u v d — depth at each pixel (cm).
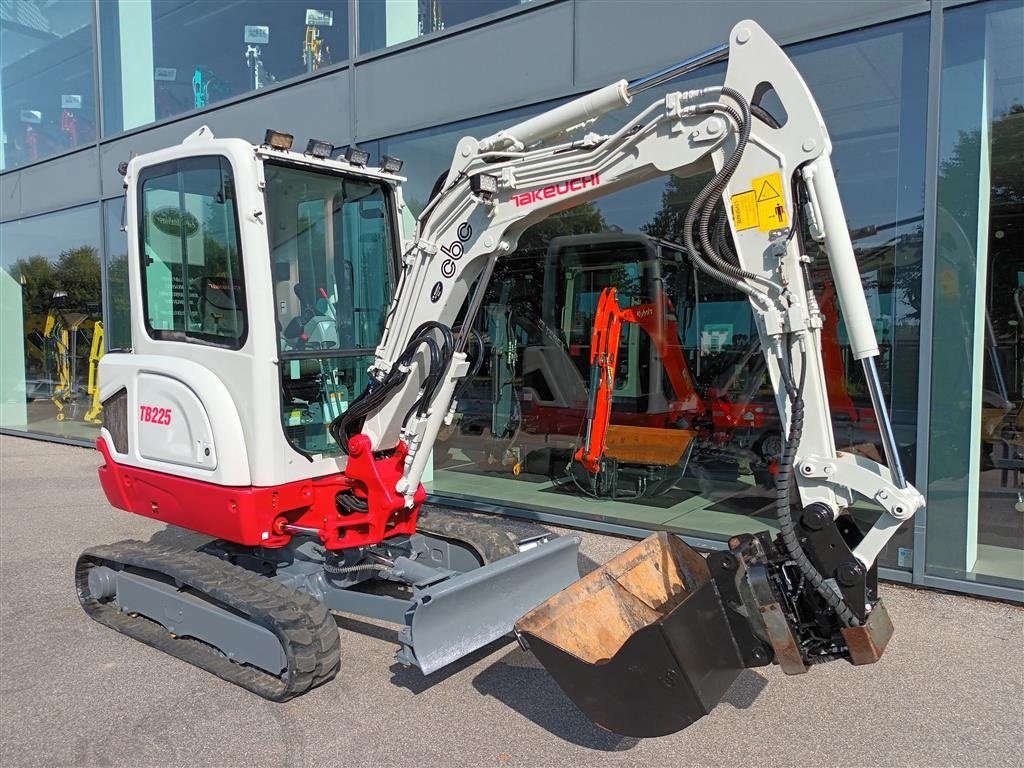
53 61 964
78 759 272
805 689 325
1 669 346
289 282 356
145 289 382
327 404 380
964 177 418
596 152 282
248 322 328
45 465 870
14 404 1098
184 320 363
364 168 379
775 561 250
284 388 354
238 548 405
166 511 369
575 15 544
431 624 301
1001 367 483
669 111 262
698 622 247
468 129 609
